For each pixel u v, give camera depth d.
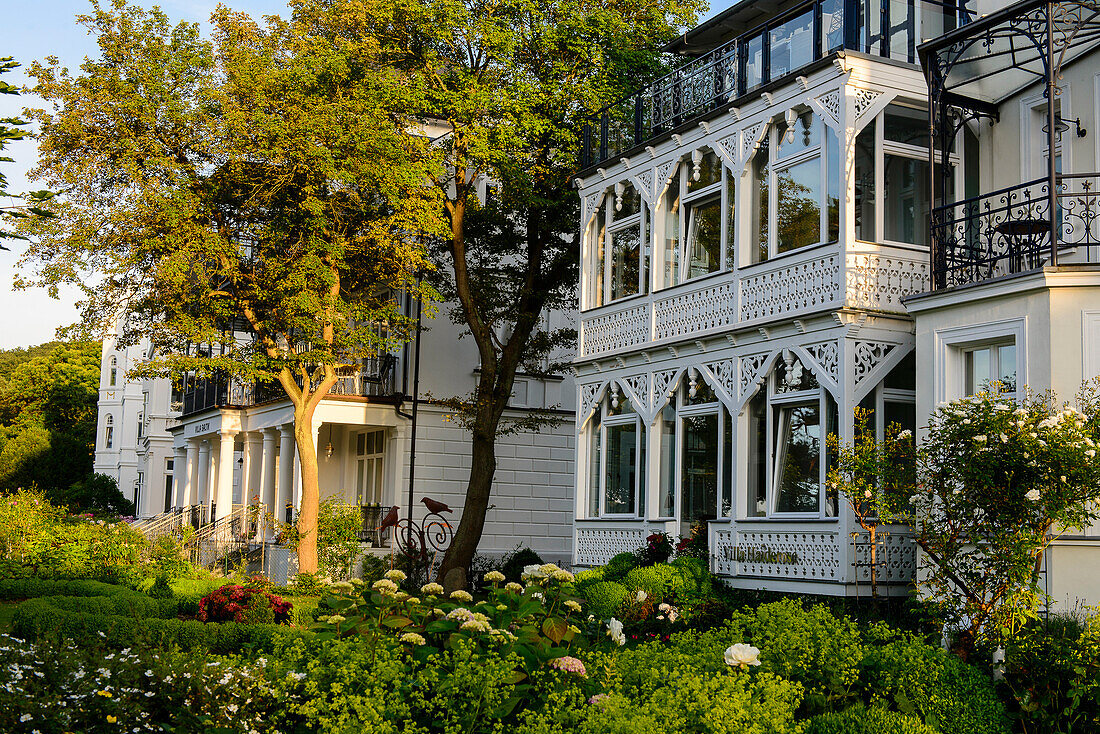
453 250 25.20
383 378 28.95
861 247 15.47
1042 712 9.78
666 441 19.14
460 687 8.00
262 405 31.83
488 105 23.48
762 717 7.70
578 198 24.92
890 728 8.44
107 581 21.81
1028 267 13.40
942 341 13.80
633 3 25.31
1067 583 11.84
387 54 24.06
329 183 22.33
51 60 21.50
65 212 20.98
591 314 21.27
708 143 18.38
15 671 8.83
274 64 22.48
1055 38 15.35
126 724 8.57
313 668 8.72
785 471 16.33
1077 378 12.20
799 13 16.92
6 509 24.00
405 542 27.44
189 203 21.50
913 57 16.61
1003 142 16.17
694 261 18.75
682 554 17.44
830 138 15.88
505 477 29.19
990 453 10.88
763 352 16.72
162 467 53.69
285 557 25.39
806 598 15.46
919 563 13.34
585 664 9.04
